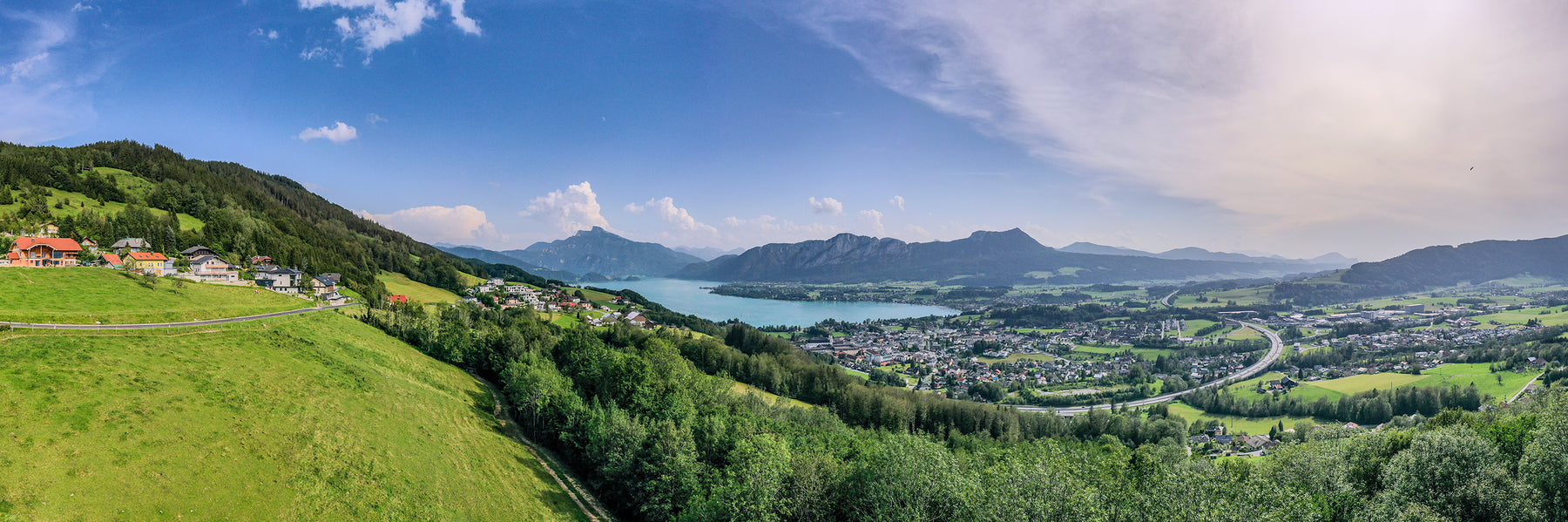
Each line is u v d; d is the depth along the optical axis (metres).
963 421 149.12
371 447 58.66
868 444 79.88
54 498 37.75
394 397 76.12
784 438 72.75
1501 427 61.12
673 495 66.31
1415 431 63.75
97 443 44.03
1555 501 41.25
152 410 50.59
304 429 57.12
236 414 55.22
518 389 94.31
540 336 146.50
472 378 115.31
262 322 92.38
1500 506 42.34
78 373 53.47
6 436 41.38
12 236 144.12
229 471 46.41
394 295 195.12
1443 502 45.06
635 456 71.31
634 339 184.62
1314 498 46.00
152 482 42.22
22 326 66.56
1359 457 60.53
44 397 47.56
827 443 84.25
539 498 66.81
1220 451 149.62
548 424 89.75
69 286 92.69
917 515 43.66
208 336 75.81
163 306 96.75
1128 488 41.22
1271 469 60.41
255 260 182.38
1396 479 48.88
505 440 81.75
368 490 51.34
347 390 71.12
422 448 64.12
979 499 41.16
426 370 102.12
